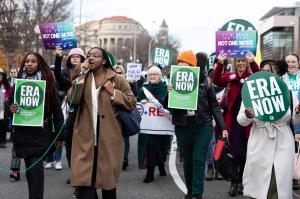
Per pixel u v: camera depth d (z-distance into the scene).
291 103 5.98
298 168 6.83
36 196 6.20
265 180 5.84
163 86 9.16
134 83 12.28
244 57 7.68
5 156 11.76
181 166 10.63
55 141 6.32
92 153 5.85
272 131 5.87
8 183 8.70
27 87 6.18
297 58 8.62
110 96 5.91
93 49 5.95
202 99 7.18
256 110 5.84
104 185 5.85
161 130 8.89
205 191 8.16
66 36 8.84
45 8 35.72
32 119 6.18
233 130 7.52
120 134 5.98
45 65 6.41
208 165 9.20
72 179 5.85
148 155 8.89
